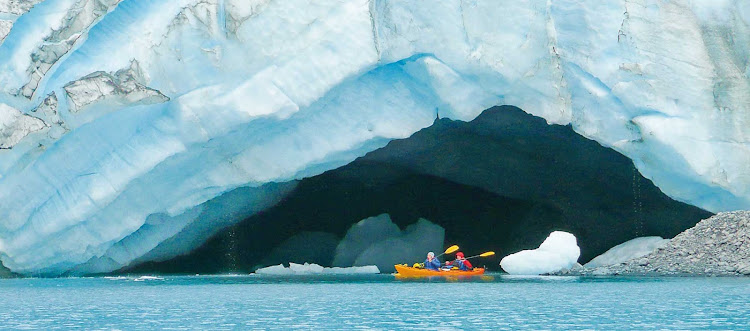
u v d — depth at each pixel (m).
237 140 40.66
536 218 50.41
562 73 39.47
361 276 44.03
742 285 31.14
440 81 39.88
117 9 38.94
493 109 42.44
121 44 38.91
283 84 39.31
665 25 39.28
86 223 41.72
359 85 40.69
